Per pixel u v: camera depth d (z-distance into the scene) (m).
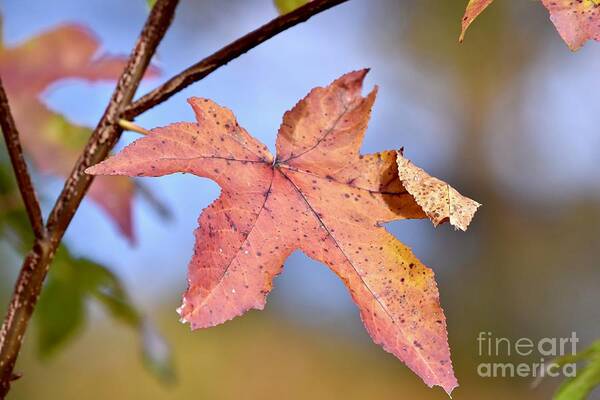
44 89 0.91
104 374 2.59
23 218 0.92
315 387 2.84
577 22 0.70
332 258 0.73
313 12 0.74
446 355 0.71
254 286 0.71
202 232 0.71
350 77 0.75
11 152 0.75
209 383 2.79
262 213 0.73
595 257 3.05
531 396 2.51
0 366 0.76
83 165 0.76
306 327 3.04
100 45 0.92
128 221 0.90
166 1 0.77
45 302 0.99
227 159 0.73
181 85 0.75
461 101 3.50
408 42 3.59
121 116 0.76
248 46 0.75
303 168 0.74
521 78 3.50
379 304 0.72
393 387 2.86
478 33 3.50
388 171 0.74
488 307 2.96
